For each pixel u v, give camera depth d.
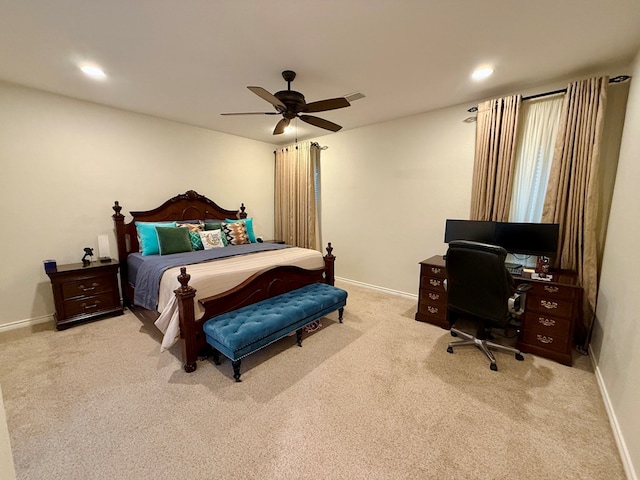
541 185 2.83
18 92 2.85
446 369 2.29
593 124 2.46
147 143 3.82
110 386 2.03
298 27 1.91
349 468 1.43
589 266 2.53
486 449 1.55
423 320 3.21
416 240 3.89
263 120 4.02
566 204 2.66
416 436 1.63
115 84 2.83
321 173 4.96
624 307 1.81
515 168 2.96
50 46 2.14
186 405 1.85
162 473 1.39
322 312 2.81
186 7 1.71
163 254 3.36
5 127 2.81
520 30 1.93
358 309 3.59
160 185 3.99
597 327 2.40
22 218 2.96
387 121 4.01
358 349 2.59
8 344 2.62
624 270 1.89
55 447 1.53
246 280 2.62
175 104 3.38
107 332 2.88
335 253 4.90
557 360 2.39
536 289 2.46
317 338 2.80
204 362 2.36
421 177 3.76
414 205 3.86
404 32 1.96
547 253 2.63
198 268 2.69
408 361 2.40
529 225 2.70
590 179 2.48
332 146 4.75
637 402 1.43
